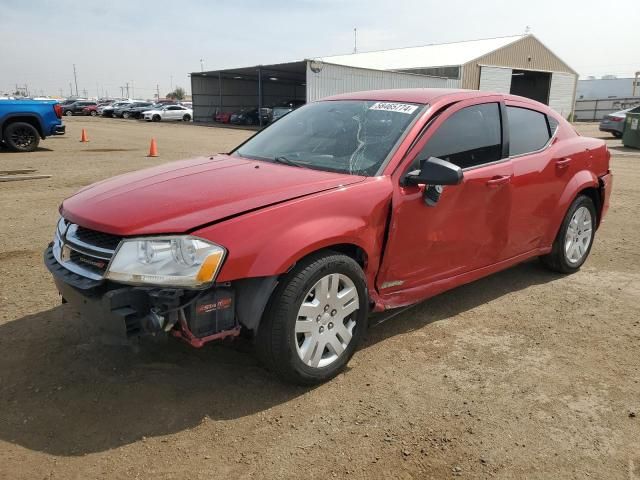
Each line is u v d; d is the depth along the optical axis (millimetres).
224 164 3852
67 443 2717
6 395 3094
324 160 3787
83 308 2932
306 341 3160
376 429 2887
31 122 15648
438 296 4738
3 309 4191
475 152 4109
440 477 2557
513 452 2732
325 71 31656
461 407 3096
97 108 53188
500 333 4035
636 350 3809
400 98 4152
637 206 8625
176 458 2635
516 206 4410
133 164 13094
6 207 7719
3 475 2482
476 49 42469
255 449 2711
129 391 3158
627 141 18453
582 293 4867
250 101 53031
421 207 3662
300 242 2984
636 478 2566
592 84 64500
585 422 2982
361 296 3377
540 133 4805
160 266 2752
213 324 2904
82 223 3004
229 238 2826
